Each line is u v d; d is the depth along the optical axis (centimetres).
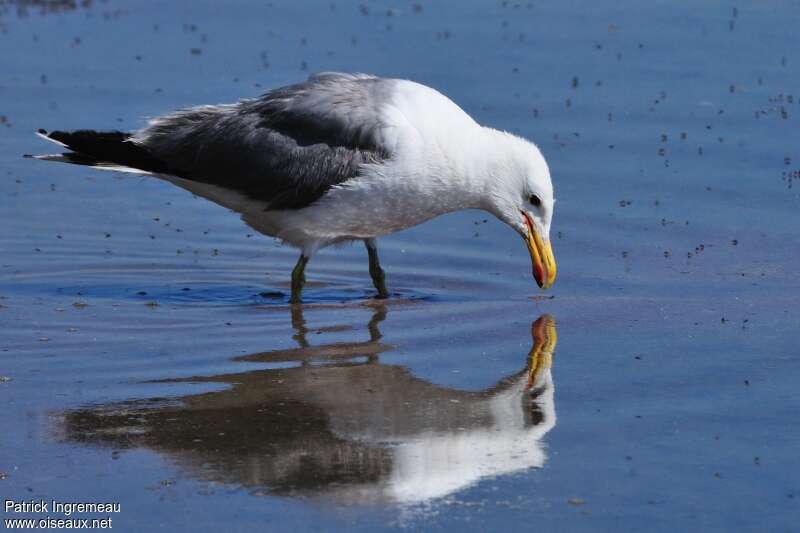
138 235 1616
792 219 1593
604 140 1825
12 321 1302
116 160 1426
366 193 1361
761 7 2328
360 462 934
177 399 1068
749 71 2055
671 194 1673
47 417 1030
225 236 1633
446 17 2330
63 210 1680
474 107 1923
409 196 1373
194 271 1508
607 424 1007
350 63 2084
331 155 1365
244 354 1195
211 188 1429
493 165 1375
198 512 861
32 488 900
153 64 2116
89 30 2314
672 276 1441
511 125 1866
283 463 935
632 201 1656
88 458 948
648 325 1264
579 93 1983
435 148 1355
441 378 1118
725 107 1925
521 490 890
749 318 1278
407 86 1398
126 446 970
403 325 1291
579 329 1259
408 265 1539
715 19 2280
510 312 1330
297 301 1399
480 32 2241
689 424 1003
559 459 941
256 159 1394
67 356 1190
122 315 1332
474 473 917
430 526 840
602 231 1577
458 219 1683
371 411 1038
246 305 1384
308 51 2152
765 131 1842
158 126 1460
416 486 896
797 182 1694
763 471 916
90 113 1895
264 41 2211
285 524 844
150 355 1193
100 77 2061
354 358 1179
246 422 1016
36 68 2108
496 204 1389
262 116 1412
